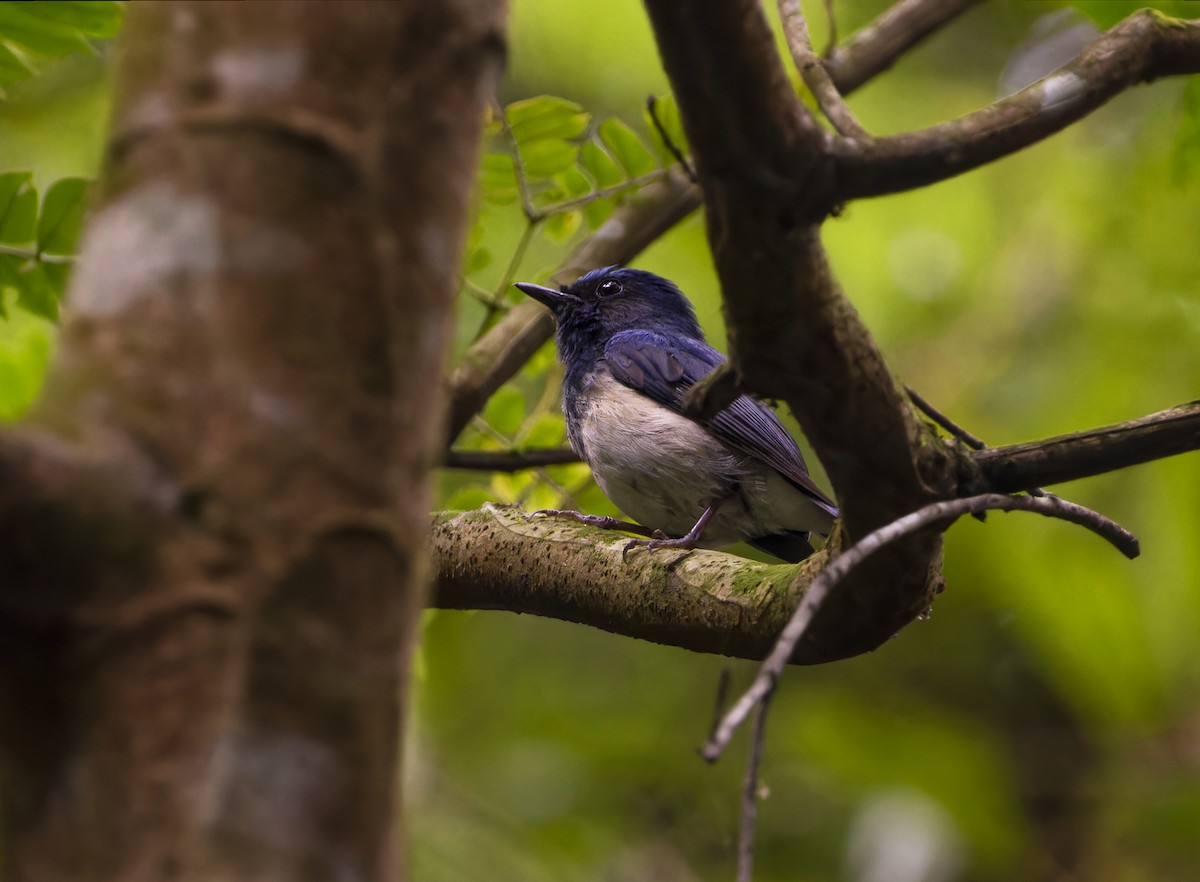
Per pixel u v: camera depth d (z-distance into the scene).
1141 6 7.53
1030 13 14.56
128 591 2.80
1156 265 13.64
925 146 4.23
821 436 5.01
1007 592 14.48
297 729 2.82
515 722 14.50
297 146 2.98
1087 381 13.57
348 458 2.94
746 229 4.24
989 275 14.43
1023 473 5.35
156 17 3.11
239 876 2.72
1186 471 13.42
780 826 14.34
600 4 12.98
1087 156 14.37
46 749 2.82
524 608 8.15
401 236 3.06
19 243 7.33
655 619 7.28
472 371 9.26
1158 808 14.80
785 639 3.94
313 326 2.95
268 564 2.85
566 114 8.68
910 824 14.19
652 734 14.62
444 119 3.13
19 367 7.98
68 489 2.72
